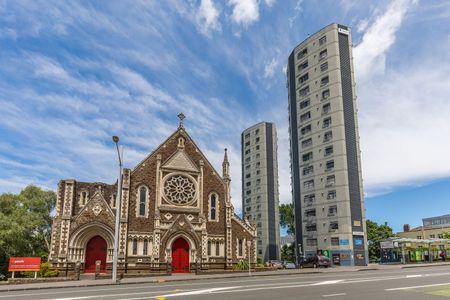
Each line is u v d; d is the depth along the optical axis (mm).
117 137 31750
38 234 52188
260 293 19375
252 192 109625
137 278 33531
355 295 18250
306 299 17016
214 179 46250
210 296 18312
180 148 45531
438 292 19078
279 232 104312
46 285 27344
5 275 41500
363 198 68312
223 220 45219
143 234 40594
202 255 41594
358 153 70438
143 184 42281
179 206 43094
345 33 76250
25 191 54750
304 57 79938
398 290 20172
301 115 78562
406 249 66938
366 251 65562
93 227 38656
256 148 111500
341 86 72312
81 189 40969
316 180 72438
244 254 45125
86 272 38219
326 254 66938
